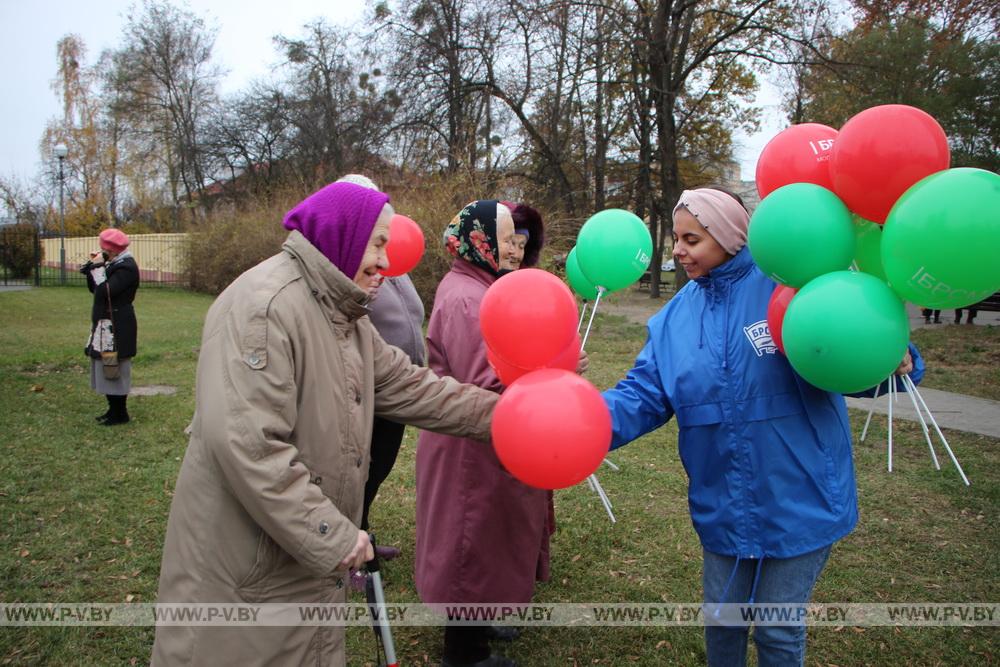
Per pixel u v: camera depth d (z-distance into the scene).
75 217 36.94
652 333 2.32
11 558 3.66
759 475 2.05
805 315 1.80
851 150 1.81
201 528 1.66
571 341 2.07
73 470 5.06
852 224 1.91
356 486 1.85
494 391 2.45
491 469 2.54
